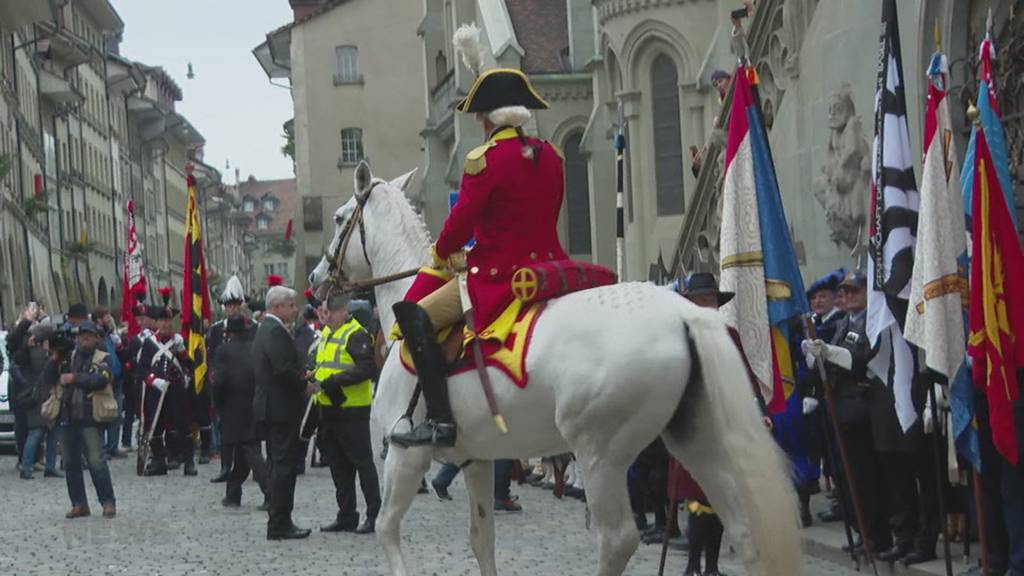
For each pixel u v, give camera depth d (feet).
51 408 82.33
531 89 43.73
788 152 93.25
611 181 180.96
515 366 40.45
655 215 163.94
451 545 67.05
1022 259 48.93
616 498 39.52
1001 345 47.78
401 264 49.57
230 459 101.35
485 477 45.93
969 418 49.78
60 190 331.36
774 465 37.76
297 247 310.04
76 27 378.32
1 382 132.46
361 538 70.85
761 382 51.37
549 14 214.90
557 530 71.10
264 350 70.23
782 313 51.70
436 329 42.55
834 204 83.82
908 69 76.43
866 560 56.24
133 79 434.30
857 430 57.67
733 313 51.65
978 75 72.08
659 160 163.63
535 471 94.73
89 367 81.51
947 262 50.47
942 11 73.67
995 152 53.93
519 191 42.27
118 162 431.02
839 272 64.49
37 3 261.65
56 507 87.71
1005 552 52.11
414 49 311.47
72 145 359.05
